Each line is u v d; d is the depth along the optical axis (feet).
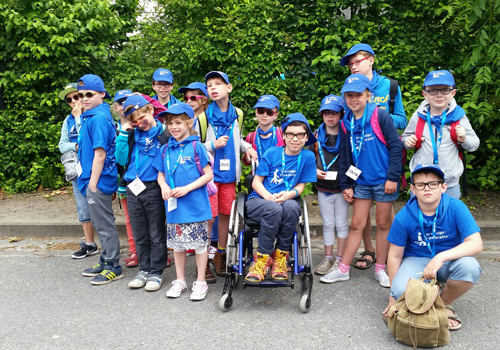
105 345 10.24
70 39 22.54
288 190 12.75
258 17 21.49
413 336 9.57
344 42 21.42
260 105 13.92
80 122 15.70
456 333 10.41
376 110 13.23
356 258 16.14
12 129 23.82
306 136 12.75
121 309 12.17
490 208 19.24
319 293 13.07
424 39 21.33
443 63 21.70
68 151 15.87
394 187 13.04
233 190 14.78
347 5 21.35
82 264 15.85
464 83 21.36
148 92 24.40
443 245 10.98
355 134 13.52
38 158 23.75
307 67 21.90
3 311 12.12
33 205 21.43
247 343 10.20
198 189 12.69
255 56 21.42
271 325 11.09
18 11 22.90
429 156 12.73
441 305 9.71
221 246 14.71
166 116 12.64
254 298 12.84
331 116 13.93
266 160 13.03
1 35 23.00
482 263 14.90
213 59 21.86
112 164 14.25
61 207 21.03
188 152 12.70
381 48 21.01
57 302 12.68
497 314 11.35
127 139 13.24
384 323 11.10
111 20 24.21
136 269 15.52
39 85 24.11
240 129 14.79
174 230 12.68
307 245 11.87
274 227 11.66
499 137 20.27
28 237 18.78
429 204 10.69
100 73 24.77
